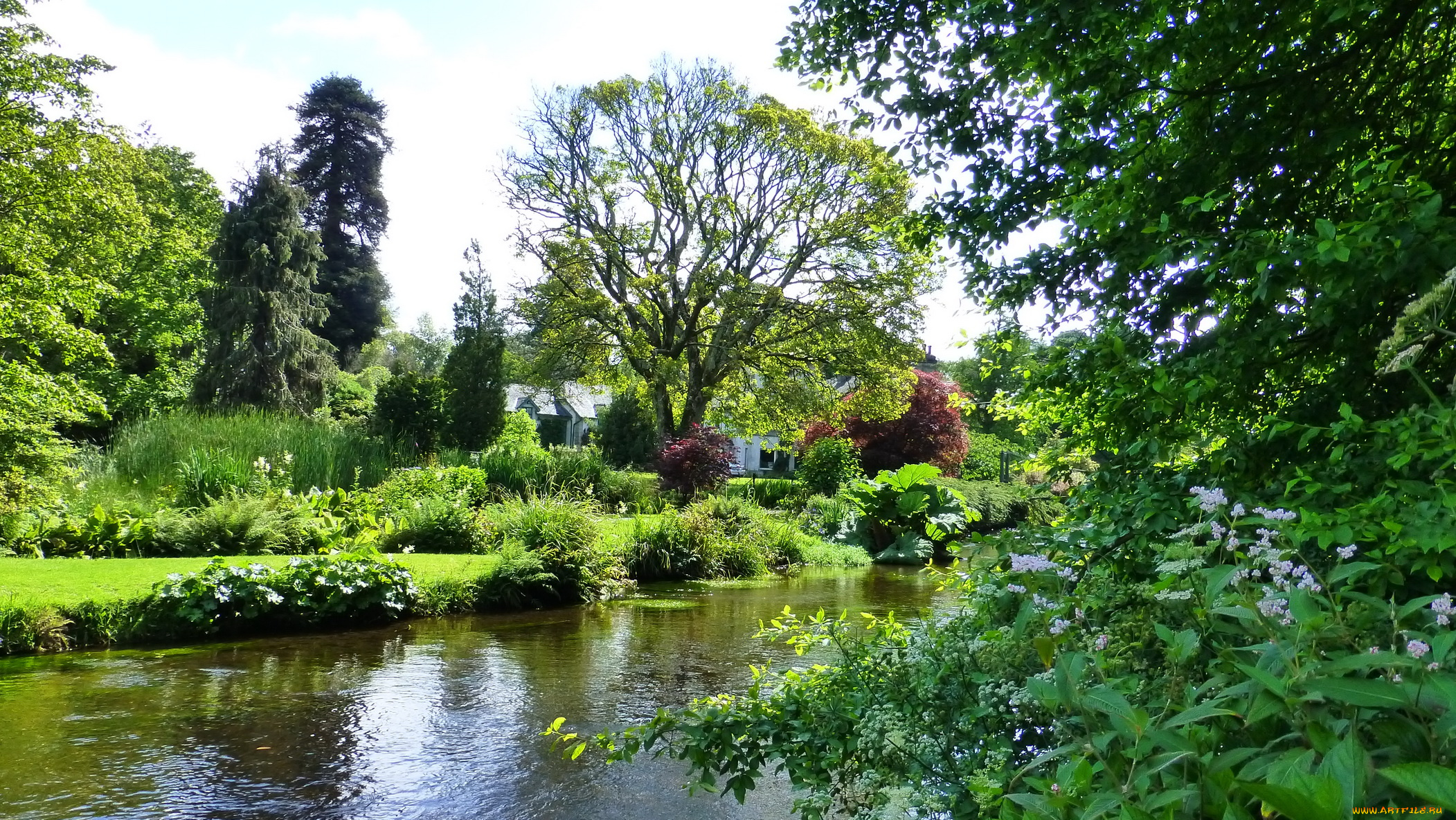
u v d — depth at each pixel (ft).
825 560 52.70
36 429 35.53
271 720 17.75
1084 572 9.64
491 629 28.86
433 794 13.89
